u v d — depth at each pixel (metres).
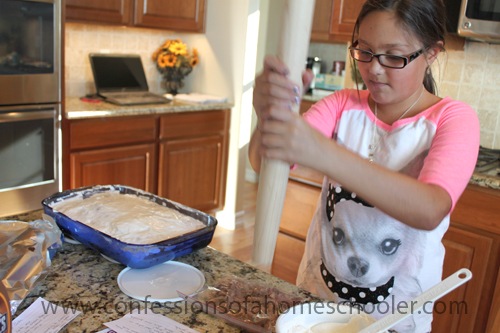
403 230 1.10
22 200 2.56
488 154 2.29
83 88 3.25
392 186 0.74
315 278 1.24
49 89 2.53
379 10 0.94
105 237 1.04
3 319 0.85
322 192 1.26
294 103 0.60
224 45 3.51
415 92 1.10
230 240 3.39
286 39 0.58
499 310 1.22
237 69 3.47
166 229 1.16
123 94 3.21
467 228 1.99
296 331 0.80
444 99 1.11
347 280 1.17
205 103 3.35
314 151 0.64
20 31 2.37
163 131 3.11
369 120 1.18
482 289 1.97
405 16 0.92
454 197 0.87
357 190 0.73
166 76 3.59
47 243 1.04
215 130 3.45
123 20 2.98
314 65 3.84
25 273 0.94
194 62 3.63
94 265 1.08
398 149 1.12
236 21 3.42
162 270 1.08
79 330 0.84
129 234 1.11
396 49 0.95
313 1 0.57
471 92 2.42
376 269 1.13
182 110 3.16
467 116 1.05
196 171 3.39
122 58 3.30
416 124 1.10
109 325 0.85
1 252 0.98
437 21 0.96
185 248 1.11
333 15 2.70
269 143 0.60
